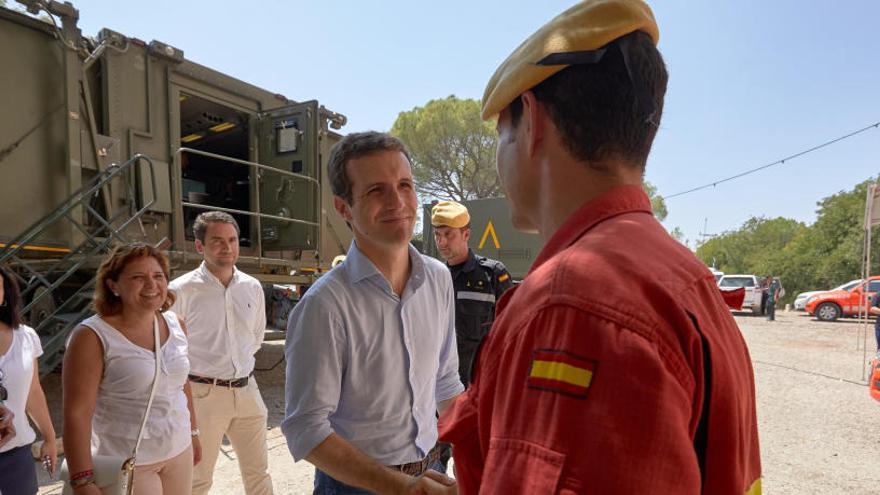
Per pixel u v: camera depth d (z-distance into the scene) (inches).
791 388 258.1
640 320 19.3
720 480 21.1
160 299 85.5
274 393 225.9
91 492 74.5
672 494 17.4
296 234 239.5
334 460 51.3
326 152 281.4
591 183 25.5
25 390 90.3
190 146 279.7
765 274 1337.4
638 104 25.0
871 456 165.0
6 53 166.4
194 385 109.3
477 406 25.4
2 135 164.9
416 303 63.7
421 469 63.5
